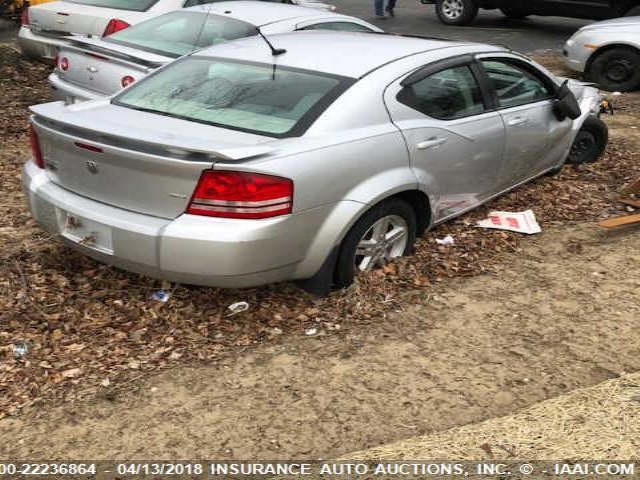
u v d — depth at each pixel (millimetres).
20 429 2918
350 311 3846
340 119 3703
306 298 3943
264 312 3811
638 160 6777
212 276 3322
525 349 3555
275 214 3305
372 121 3846
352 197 3650
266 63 4152
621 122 8312
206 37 6387
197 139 3324
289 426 2979
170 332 3619
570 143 5926
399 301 3967
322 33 4852
